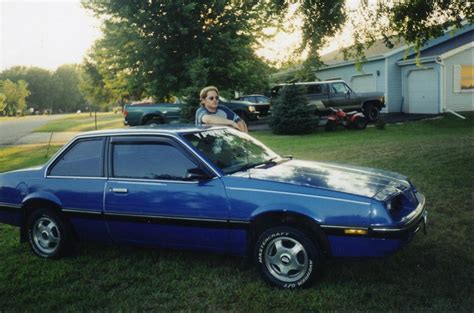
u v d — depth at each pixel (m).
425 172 8.64
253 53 21.05
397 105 25.06
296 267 4.02
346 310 3.61
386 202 3.88
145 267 4.79
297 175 4.36
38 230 5.24
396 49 24.14
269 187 4.09
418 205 4.34
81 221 4.93
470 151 10.74
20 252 5.50
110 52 20.25
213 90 5.89
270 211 3.99
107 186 4.74
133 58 19.91
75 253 5.32
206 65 20.11
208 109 5.97
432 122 20.08
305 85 20.50
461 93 23.17
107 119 43.34
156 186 4.49
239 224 4.13
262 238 4.10
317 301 3.79
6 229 6.64
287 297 3.89
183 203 4.35
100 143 4.92
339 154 11.84
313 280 3.99
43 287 4.39
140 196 4.55
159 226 4.49
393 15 9.45
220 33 20.25
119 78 21.19
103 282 4.39
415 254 4.69
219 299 3.93
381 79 24.97
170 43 20.25
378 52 25.02
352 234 3.81
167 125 5.29
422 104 23.75
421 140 13.68
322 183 4.14
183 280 4.37
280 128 19.36
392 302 3.68
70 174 5.02
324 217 3.88
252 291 4.04
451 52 22.33
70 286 4.38
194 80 18.83
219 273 4.50
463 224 5.59
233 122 5.71
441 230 5.39
